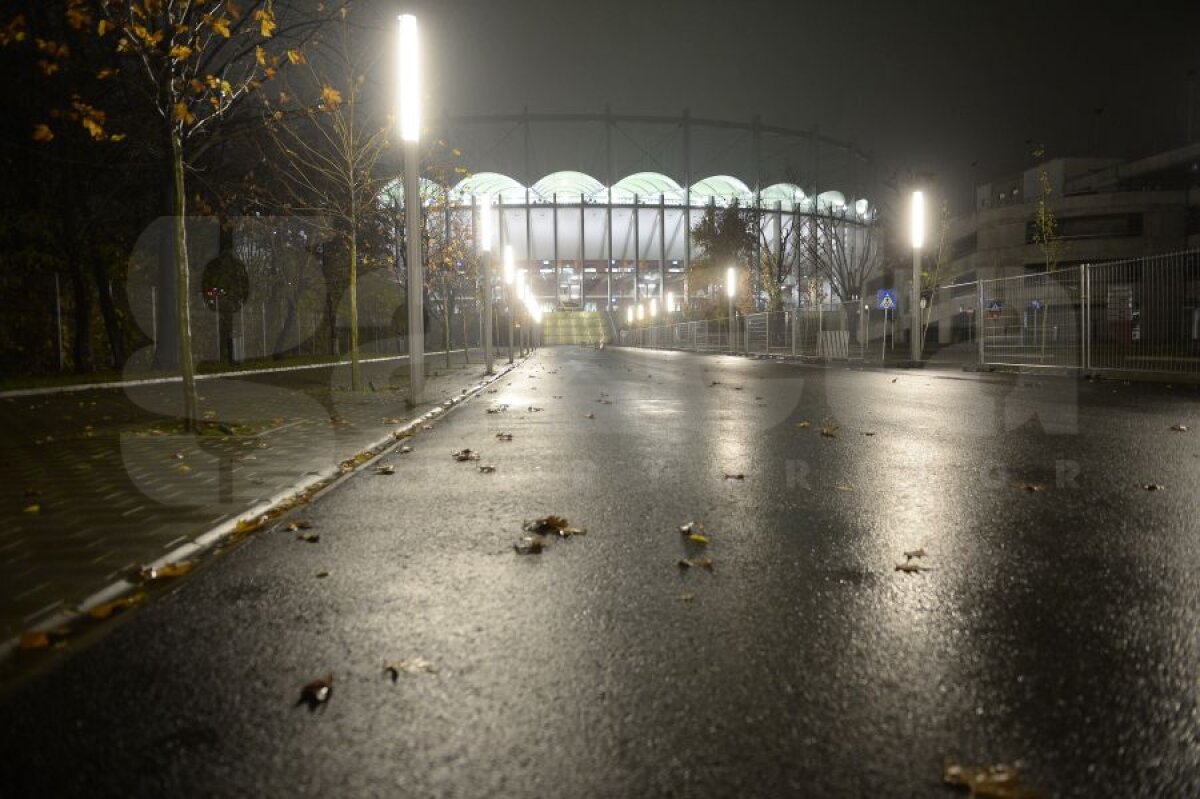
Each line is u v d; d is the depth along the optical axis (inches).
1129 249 2605.8
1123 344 676.1
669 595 149.2
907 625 131.1
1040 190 3102.9
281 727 100.3
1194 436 343.0
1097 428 377.1
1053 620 131.6
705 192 4697.3
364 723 101.0
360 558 180.1
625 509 226.8
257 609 145.9
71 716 104.7
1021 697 104.3
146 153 876.0
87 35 730.2
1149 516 201.9
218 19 410.0
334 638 130.7
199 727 101.0
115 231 1007.6
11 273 867.4
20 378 810.8
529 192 4697.3
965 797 82.4
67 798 85.9
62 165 858.1
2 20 748.6
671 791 84.4
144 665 121.0
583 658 120.2
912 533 192.2
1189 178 2765.7
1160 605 137.3
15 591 155.2
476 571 167.6
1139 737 93.7
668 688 109.2
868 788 84.4
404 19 514.6
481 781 87.0
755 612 139.0
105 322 1032.8
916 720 98.8
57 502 240.4
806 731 96.7
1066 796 82.4
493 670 116.5
